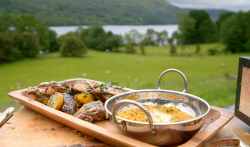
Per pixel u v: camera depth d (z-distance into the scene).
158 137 1.33
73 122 1.64
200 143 1.31
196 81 16.08
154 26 68.88
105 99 2.16
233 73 21.08
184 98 1.88
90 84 2.29
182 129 1.33
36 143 1.60
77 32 49.97
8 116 2.19
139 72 23.92
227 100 8.80
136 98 1.98
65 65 28.12
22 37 30.64
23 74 22.25
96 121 2.03
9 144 1.58
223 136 1.61
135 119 1.57
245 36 39.03
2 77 20.58
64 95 2.13
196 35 49.44
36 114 2.15
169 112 1.68
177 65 28.09
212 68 25.38
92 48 47.56
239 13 40.19
